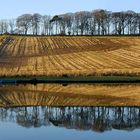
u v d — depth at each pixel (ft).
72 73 234.99
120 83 194.70
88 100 131.95
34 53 314.55
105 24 473.26
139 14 472.85
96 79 206.39
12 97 142.51
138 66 260.42
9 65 269.44
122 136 81.41
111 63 271.69
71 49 326.65
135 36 383.24
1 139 79.61
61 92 156.35
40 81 201.46
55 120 98.94
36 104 125.39
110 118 100.83
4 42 357.20
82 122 96.22
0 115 106.11
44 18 492.13
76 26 481.87
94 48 327.67
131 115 104.27
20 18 491.31
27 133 84.64
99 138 80.07
